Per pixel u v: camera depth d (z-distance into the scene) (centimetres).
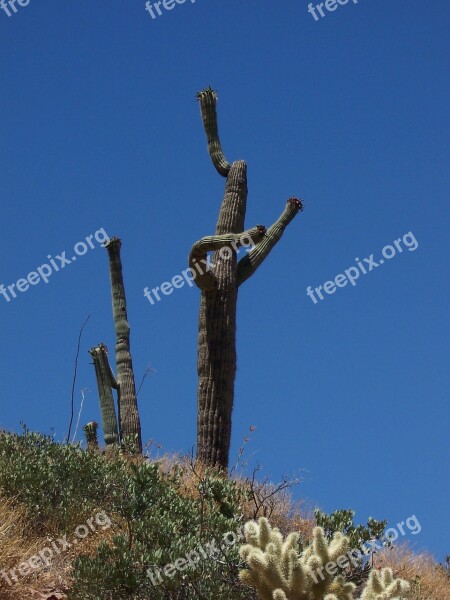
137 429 1359
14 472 862
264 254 1342
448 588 1048
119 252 1490
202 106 1434
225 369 1269
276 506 981
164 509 793
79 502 839
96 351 1372
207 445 1233
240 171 1377
